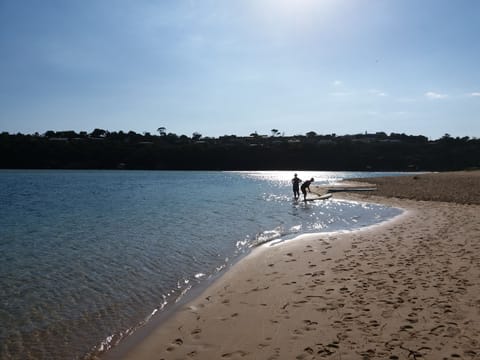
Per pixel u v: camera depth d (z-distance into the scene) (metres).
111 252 13.54
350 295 7.84
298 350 5.68
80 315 7.86
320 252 12.15
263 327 6.64
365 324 6.37
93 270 11.21
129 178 82.19
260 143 169.88
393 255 11.06
